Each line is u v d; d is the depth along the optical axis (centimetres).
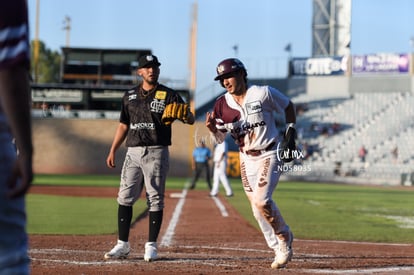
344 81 9938
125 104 1600
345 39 7825
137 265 1494
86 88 7794
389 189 6431
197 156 5219
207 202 3912
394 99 9456
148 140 1574
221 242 2036
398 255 1802
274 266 1482
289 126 1473
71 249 1797
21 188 543
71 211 3195
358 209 3772
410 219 3159
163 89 1588
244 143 1459
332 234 2409
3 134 559
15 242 560
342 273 1424
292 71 9550
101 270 1404
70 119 7919
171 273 1370
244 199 4238
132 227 2470
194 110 8500
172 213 3123
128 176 1597
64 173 7925
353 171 8112
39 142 7906
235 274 1370
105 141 7925
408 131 8738
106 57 7875
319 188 6297
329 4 7869
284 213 3362
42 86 7775
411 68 9200
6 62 536
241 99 1437
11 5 541
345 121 9162
